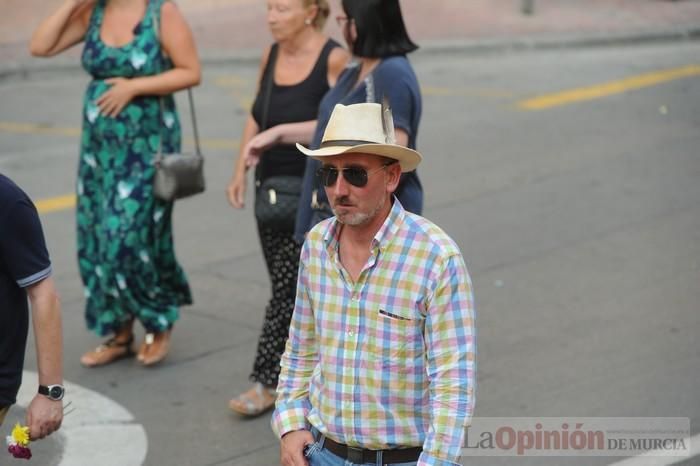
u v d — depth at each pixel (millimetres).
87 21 15031
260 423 13695
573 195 23094
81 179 14852
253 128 13906
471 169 25359
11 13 42094
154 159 14492
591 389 14359
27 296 9500
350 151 7922
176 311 15234
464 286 7973
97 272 14891
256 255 20219
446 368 7918
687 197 22750
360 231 8141
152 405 14211
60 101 33500
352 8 11492
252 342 16297
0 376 8953
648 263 19078
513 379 14734
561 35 43875
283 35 13141
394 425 8133
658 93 33375
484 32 44250
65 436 13336
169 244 15086
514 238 20594
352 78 11859
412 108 11586
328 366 8250
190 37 14438
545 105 32000
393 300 8000
